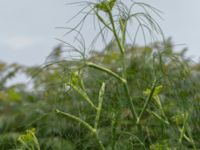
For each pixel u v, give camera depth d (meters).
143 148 4.71
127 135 4.78
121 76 4.77
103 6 4.54
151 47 4.70
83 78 4.75
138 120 4.62
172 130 4.75
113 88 4.77
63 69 4.64
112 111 4.71
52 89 4.75
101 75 4.79
